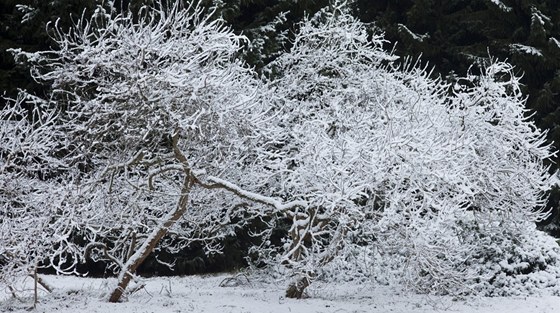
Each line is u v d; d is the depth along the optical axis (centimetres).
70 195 948
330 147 963
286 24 1883
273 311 981
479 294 1195
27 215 980
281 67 1484
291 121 1299
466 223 1283
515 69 2092
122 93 901
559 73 2006
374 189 998
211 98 936
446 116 1060
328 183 932
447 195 970
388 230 1001
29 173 1061
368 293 1253
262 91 1161
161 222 1018
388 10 2369
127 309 959
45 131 1007
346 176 909
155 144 979
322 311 996
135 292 1146
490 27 2214
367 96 1264
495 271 1240
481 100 1179
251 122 976
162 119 938
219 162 1062
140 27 916
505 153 1150
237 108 943
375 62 1367
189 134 970
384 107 1016
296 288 1112
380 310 1038
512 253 1267
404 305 1101
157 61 915
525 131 1192
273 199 1027
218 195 1165
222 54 1057
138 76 900
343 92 1287
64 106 1200
